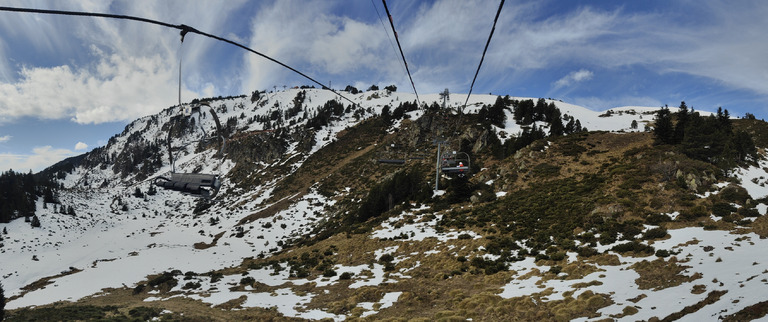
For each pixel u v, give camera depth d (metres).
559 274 30.48
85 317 31.69
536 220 45.22
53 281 60.88
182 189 11.02
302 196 107.88
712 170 45.81
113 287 52.31
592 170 58.50
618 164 56.84
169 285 46.50
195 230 101.00
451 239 45.44
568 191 52.00
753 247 27.52
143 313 31.83
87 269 64.19
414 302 29.28
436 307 27.75
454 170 45.03
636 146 65.00
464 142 92.38
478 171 74.06
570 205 46.41
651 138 68.06
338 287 37.84
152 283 47.97
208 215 117.38
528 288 28.38
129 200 152.75
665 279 24.72
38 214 118.31
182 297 40.47
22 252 88.94
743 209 36.19
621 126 139.62
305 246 64.62
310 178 123.62
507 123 124.00
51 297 49.84
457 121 120.75
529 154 70.06
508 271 33.44
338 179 112.62
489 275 33.66
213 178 10.94
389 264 42.47
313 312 30.42
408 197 70.12
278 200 113.62
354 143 145.12
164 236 98.19
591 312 21.48
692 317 17.28
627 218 40.00
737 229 32.53
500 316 23.62
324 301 33.66
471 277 33.91
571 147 70.50
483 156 83.69
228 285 45.50
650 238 34.56
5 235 98.94
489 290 29.66
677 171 46.22
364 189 97.12
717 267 24.41
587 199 46.75
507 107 148.00
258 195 123.81
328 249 55.41
